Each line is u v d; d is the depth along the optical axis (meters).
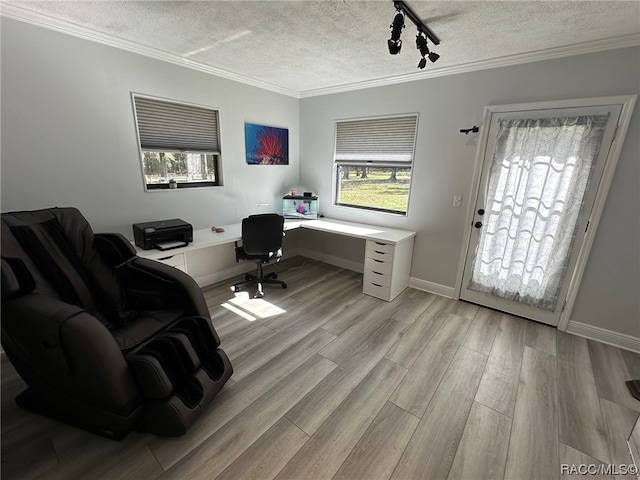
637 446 1.46
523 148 2.49
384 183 3.55
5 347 1.46
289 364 2.08
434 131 2.98
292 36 2.20
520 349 2.30
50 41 2.00
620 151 2.14
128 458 1.39
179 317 1.83
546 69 2.33
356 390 1.85
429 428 1.59
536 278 2.61
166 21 2.00
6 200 1.99
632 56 2.02
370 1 1.70
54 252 1.65
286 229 3.44
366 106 3.42
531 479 1.35
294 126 4.02
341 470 1.37
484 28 1.98
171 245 2.50
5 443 1.44
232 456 1.42
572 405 1.76
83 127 2.25
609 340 2.40
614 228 2.26
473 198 2.85
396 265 3.03
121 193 2.54
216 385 1.65
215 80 3.01
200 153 3.05
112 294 1.84
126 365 1.37
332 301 3.07
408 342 2.37
